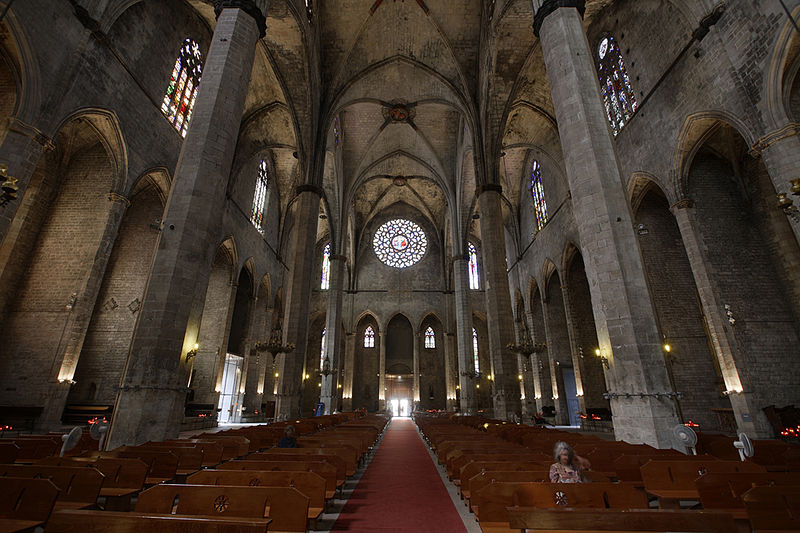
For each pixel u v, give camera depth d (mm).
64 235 17234
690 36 14531
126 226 21094
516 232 34375
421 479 8359
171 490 3449
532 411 31203
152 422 8766
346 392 38844
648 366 8617
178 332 9531
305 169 22656
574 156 10617
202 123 11055
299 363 19484
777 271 16203
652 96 16531
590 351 24828
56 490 3248
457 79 25125
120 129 15523
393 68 26328
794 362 15133
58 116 12555
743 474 4250
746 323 15656
